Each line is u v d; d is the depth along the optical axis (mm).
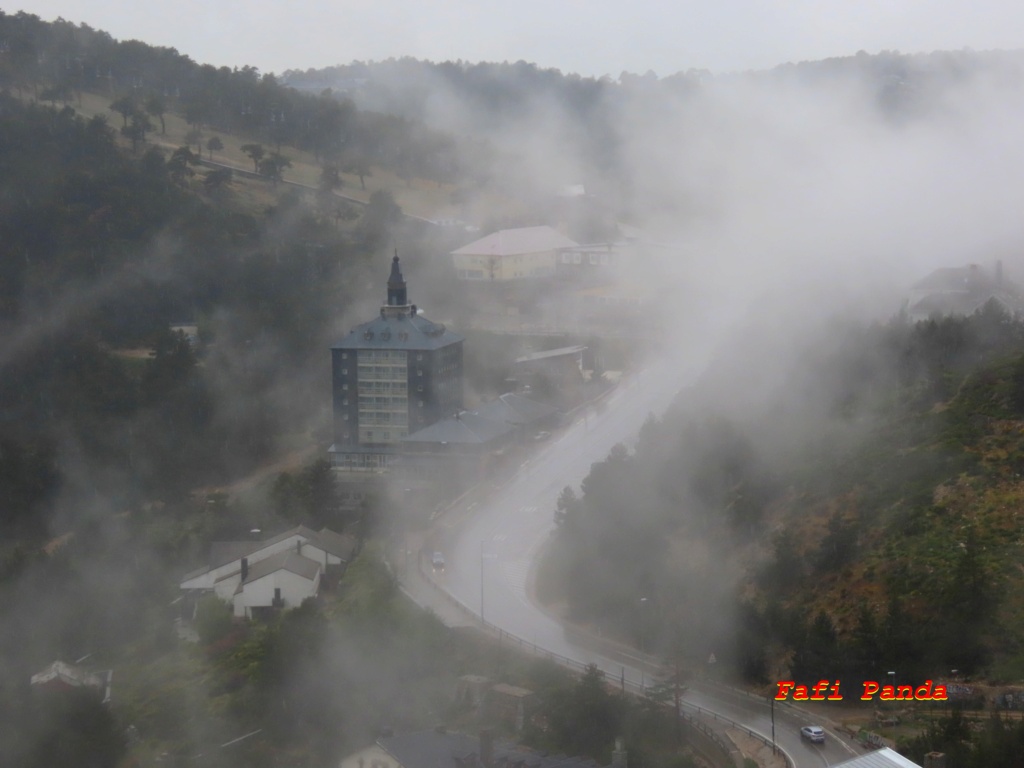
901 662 70125
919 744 59156
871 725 65312
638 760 64062
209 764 74500
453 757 63781
